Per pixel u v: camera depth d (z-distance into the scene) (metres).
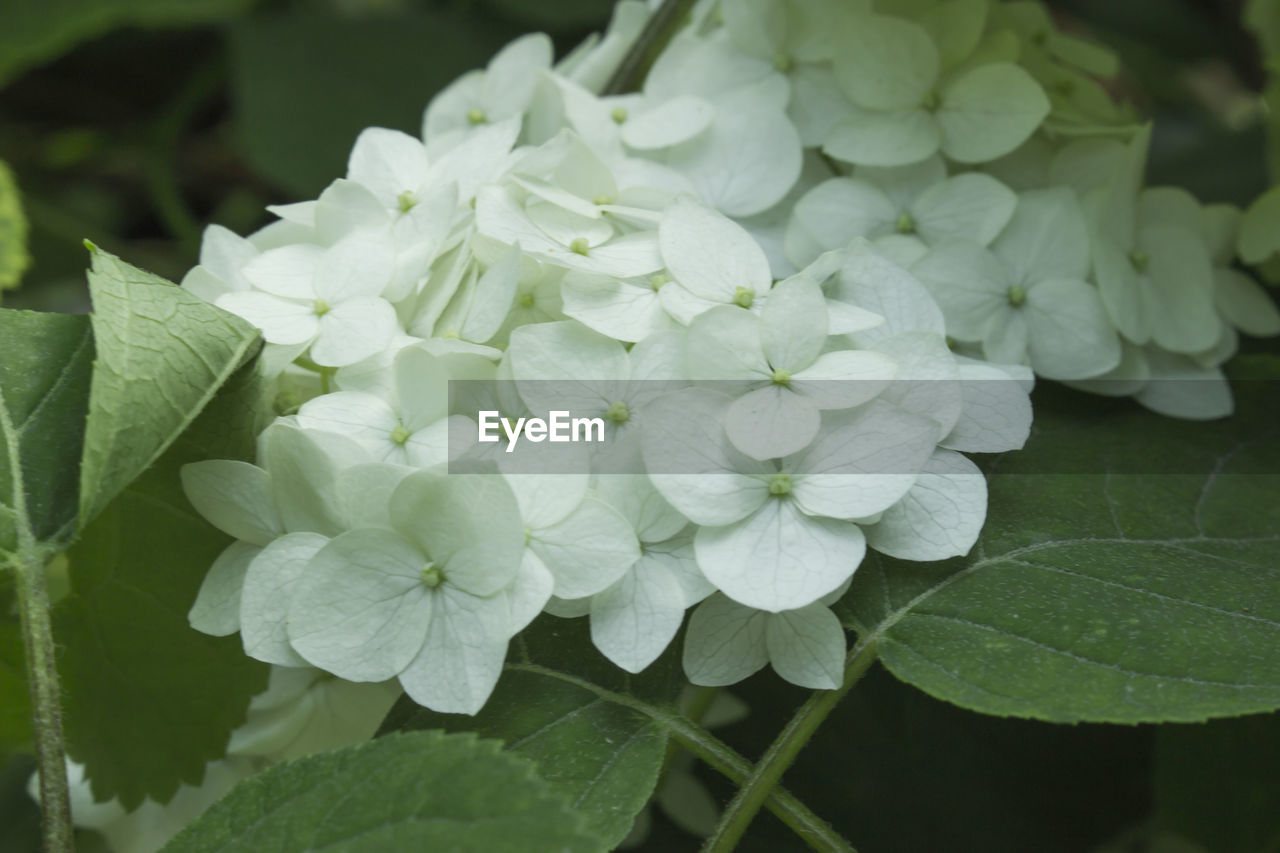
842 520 0.27
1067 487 0.30
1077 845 0.34
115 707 0.31
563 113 0.33
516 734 0.28
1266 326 0.33
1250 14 0.41
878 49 0.32
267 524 0.28
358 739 0.31
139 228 0.58
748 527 0.27
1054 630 0.28
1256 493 0.30
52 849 0.27
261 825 0.26
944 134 0.32
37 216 0.48
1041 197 0.32
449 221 0.30
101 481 0.27
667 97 0.33
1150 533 0.29
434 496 0.27
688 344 0.28
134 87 0.56
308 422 0.28
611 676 0.29
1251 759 0.33
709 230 0.29
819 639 0.28
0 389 0.29
